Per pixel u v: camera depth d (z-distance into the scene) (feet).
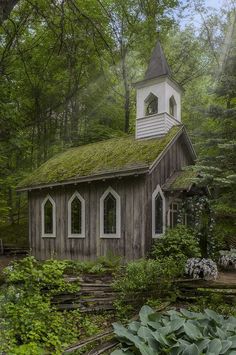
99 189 39.06
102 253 37.86
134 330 14.35
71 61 31.32
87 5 47.83
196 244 33.24
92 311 21.71
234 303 21.98
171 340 13.20
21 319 17.28
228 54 29.14
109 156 40.68
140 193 35.14
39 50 57.93
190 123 62.08
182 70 73.72
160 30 61.93
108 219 37.96
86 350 15.66
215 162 25.35
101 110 75.51
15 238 58.03
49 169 47.21
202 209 34.99
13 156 56.34
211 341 12.47
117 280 24.67
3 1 18.39
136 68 75.15
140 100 42.60
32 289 20.35
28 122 65.00
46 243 45.09
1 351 14.46
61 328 18.44
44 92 64.64
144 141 40.68
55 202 44.16
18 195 67.46
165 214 37.17
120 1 53.98
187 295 23.66
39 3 32.48
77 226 41.24
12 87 44.73
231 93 27.30
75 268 31.37
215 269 27.78
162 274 24.84
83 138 71.82
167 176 38.55
